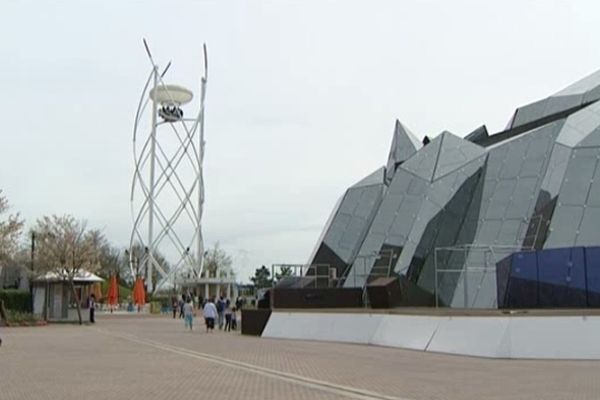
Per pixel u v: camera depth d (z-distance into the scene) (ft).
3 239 160.76
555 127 119.65
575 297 75.56
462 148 133.59
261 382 47.11
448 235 121.19
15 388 44.37
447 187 125.59
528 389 42.78
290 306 109.91
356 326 92.79
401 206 129.39
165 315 223.51
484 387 43.91
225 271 374.84
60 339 99.19
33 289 173.68
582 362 61.98
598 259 75.05
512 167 122.31
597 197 94.73
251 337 105.91
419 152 136.77
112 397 40.04
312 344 88.79
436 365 59.47
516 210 114.42
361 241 140.56
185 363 61.87
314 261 145.48
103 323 162.61
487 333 69.56
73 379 49.29
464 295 98.89
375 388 43.60
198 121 302.66
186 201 298.97
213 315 126.31
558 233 93.81
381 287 102.68
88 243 187.21
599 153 99.14
